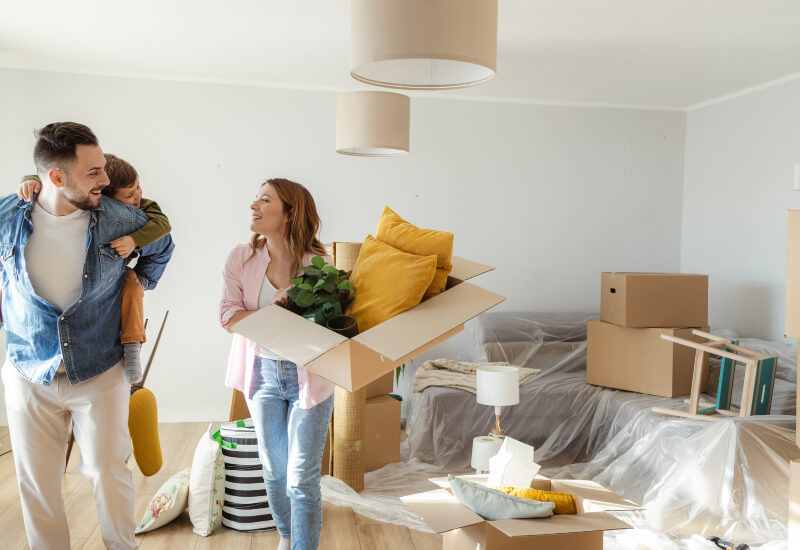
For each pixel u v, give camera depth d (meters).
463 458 3.90
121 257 2.19
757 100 4.91
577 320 5.07
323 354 1.67
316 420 2.18
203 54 4.38
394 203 5.25
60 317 2.10
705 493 2.88
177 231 4.98
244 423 3.17
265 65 4.62
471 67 1.79
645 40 3.91
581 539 1.90
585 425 4.00
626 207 5.59
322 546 2.80
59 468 2.24
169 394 4.99
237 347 2.38
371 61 1.57
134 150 4.90
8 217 2.09
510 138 5.39
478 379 3.60
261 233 2.33
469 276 1.99
